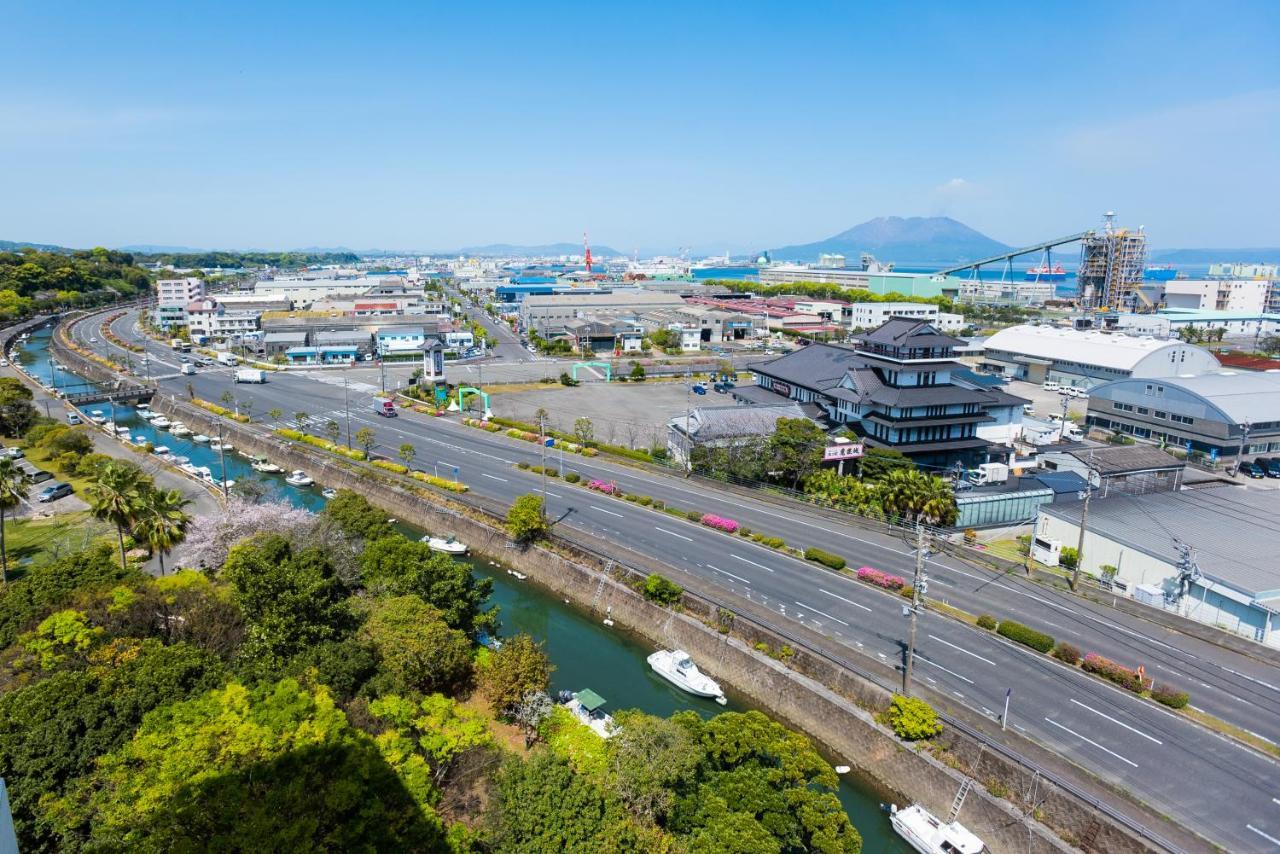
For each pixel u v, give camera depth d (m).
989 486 84.88
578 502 87.44
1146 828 36.69
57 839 32.41
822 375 114.00
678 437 103.94
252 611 48.06
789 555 72.38
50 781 33.81
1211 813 38.56
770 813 35.84
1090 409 123.25
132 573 54.44
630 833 33.34
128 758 34.12
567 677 57.91
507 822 33.97
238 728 34.72
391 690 43.53
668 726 39.62
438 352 150.12
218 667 41.94
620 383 163.25
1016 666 52.53
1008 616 60.03
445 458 106.25
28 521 78.50
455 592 56.12
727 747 39.53
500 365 184.00
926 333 102.06
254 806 31.27
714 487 93.31
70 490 88.50
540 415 112.25
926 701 47.78
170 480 93.62
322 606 48.31
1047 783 39.84
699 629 59.59
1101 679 50.84
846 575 67.81
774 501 87.75
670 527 79.62
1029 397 145.88
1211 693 49.31
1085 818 38.06
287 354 191.25
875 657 53.53
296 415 122.88
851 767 47.31
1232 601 56.53
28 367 180.62
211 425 125.31
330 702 37.94
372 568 61.66
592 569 70.38
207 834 30.98
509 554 78.06
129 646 42.72
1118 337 154.62
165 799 31.64
